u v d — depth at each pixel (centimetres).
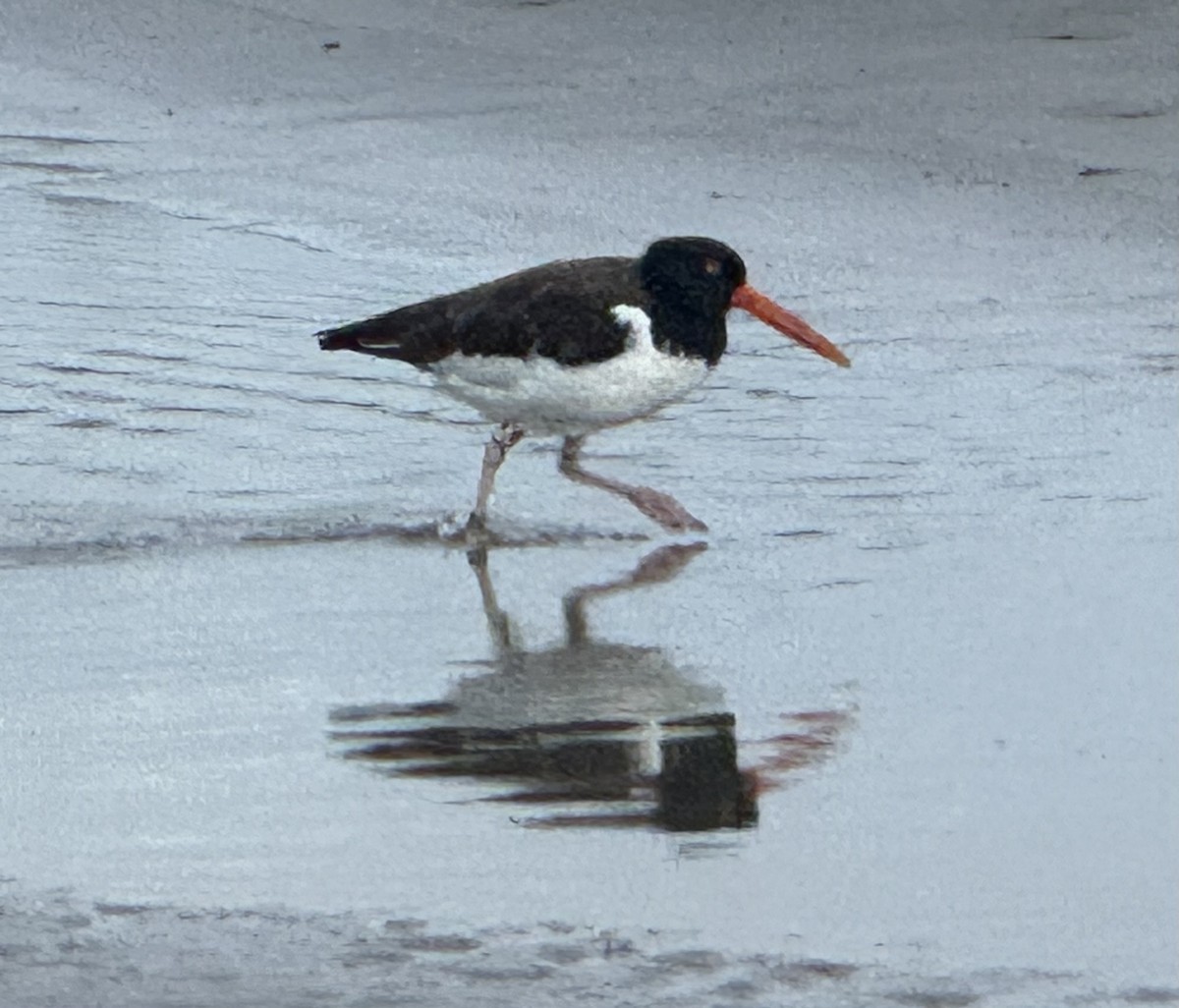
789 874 841
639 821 892
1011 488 1310
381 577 1208
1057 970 766
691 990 757
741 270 1254
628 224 1816
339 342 1270
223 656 1088
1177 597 1134
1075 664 1052
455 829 888
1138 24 2117
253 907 829
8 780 945
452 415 1464
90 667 1074
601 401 1240
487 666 1070
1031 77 2027
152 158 1972
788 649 1086
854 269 1703
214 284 1702
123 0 2264
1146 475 1324
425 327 1245
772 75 2067
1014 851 859
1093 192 1822
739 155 1922
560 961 781
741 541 1251
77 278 1706
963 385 1481
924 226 1780
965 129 1942
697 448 1396
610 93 2050
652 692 1034
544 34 2184
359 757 963
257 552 1245
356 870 856
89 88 2117
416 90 2092
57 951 798
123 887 848
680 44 2145
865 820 890
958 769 937
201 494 1330
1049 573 1178
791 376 1506
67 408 1461
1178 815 884
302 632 1122
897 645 1088
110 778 946
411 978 772
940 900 822
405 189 1892
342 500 1326
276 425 1441
